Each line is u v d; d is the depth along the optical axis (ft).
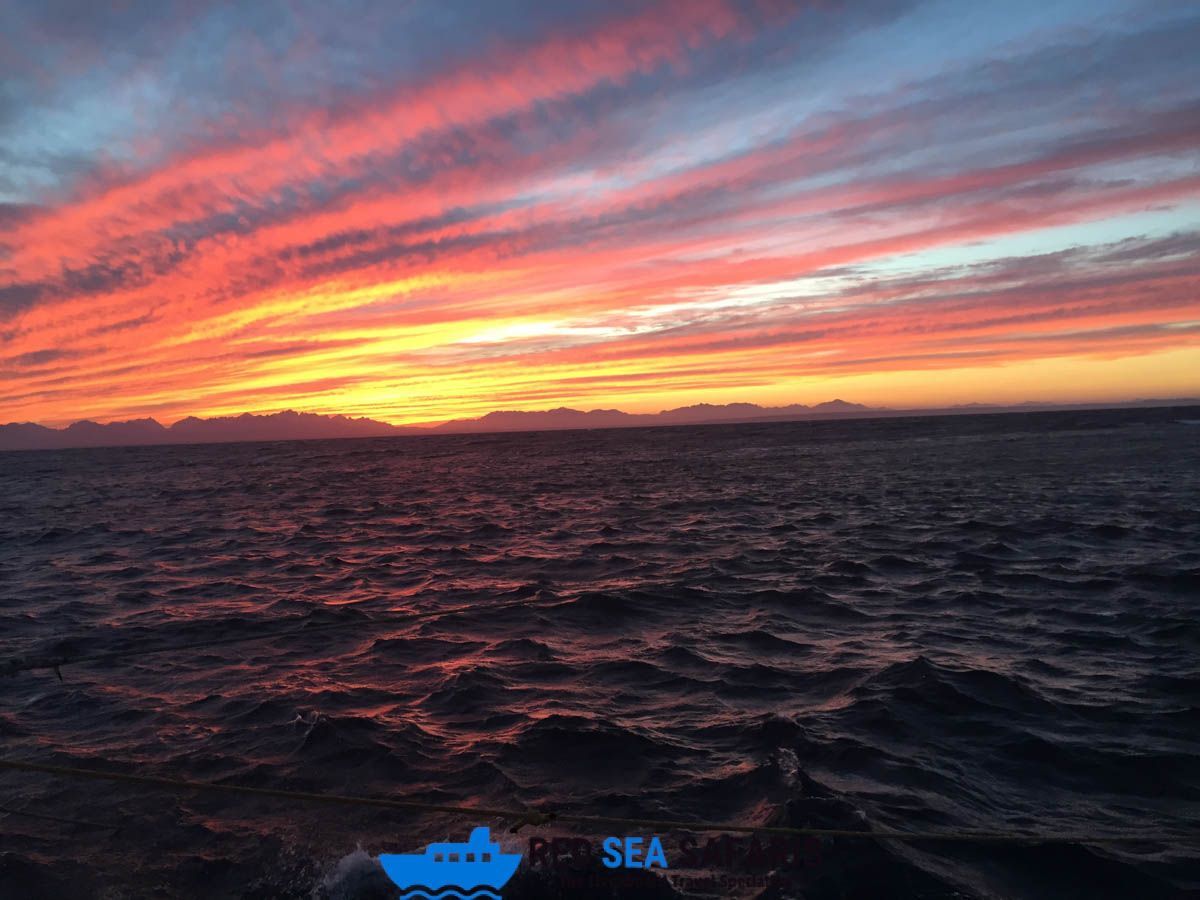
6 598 59.47
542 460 289.94
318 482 202.90
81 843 21.84
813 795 23.71
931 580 57.77
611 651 41.22
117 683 36.52
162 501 152.05
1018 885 19.52
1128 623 43.78
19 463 432.66
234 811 23.65
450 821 22.93
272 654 41.60
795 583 57.67
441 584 62.08
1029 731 28.81
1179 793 24.30
